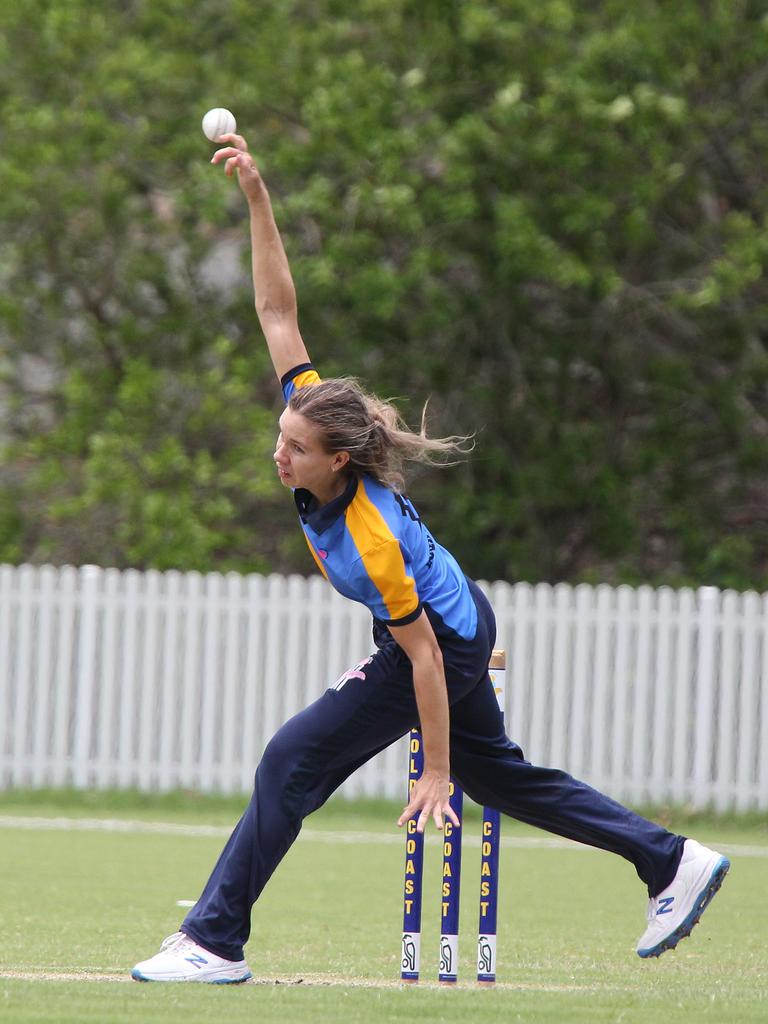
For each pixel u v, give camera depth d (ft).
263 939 77.87
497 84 196.44
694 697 163.22
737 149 210.18
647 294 202.08
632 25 192.95
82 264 206.80
